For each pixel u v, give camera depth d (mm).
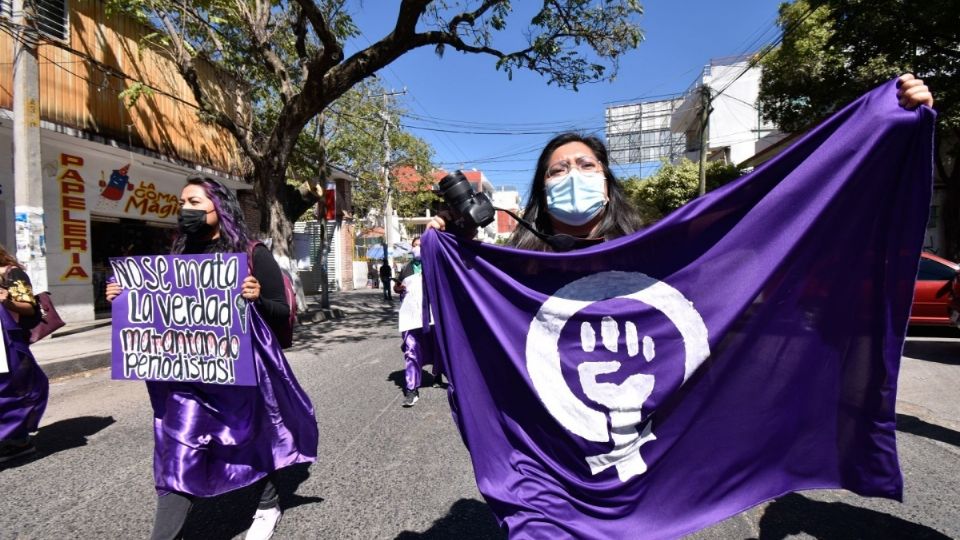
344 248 26141
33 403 3674
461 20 9117
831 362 1891
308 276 23500
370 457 3633
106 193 10961
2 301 3432
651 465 1791
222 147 13164
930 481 3098
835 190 1857
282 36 11508
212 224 2498
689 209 1876
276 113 13664
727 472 1838
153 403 2467
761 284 1839
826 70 12859
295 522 2713
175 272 2395
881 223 1855
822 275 1886
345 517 2766
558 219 2039
